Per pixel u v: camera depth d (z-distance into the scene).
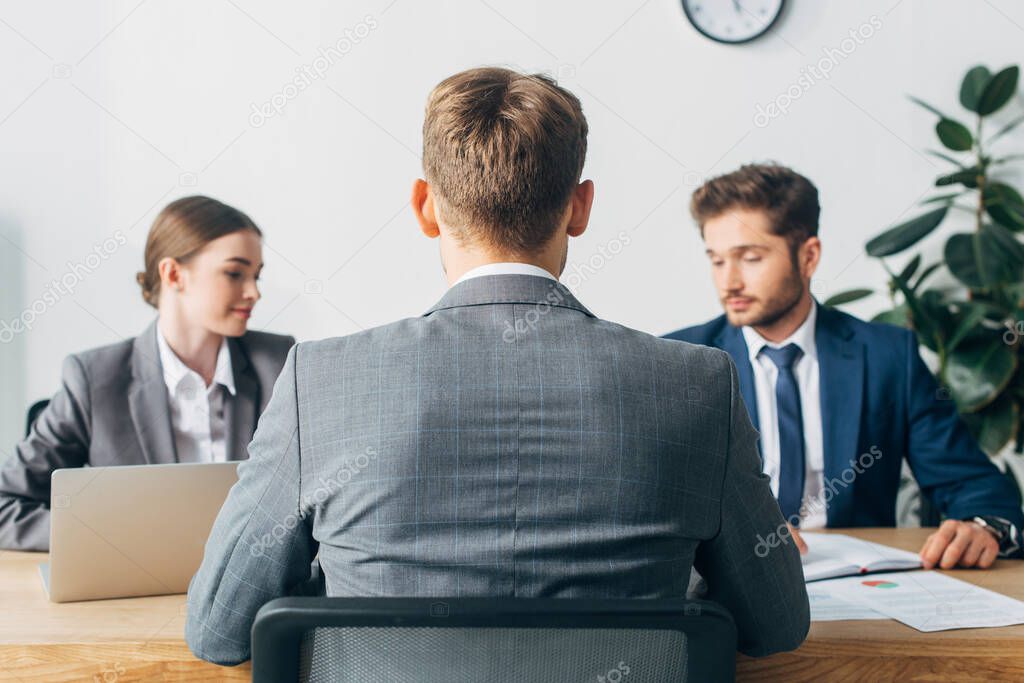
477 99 0.84
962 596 1.12
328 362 0.78
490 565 0.71
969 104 2.60
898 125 2.65
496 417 0.74
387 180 2.59
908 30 2.64
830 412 2.19
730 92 2.62
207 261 2.37
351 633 0.62
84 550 1.09
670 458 0.75
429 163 0.85
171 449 2.31
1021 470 2.64
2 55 2.49
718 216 2.41
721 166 2.64
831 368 2.23
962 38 2.64
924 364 2.22
